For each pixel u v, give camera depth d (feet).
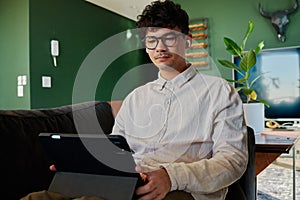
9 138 3.43
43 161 3.65
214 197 3.17
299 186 9.41
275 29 12.91
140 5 15.61
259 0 13.15
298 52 11.96
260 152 5.00
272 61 12.28
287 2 12.80
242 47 7.11
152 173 2.79
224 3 13.66
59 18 13.04
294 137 5.78
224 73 13.33
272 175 10.57
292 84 12.01
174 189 2.87
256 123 6.40
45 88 12.34
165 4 3.69
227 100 3.52
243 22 13.43
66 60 13.38
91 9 14.98
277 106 12.19
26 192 3.40
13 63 12.33
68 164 2.77
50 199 2.56
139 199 2.63
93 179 2.71
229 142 3.36
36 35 11.96
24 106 11.94
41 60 12.18
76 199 2.53
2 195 3.18
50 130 3.95
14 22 12.23
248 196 4.15
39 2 12.09
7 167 3.29
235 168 3.19
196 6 14.06
